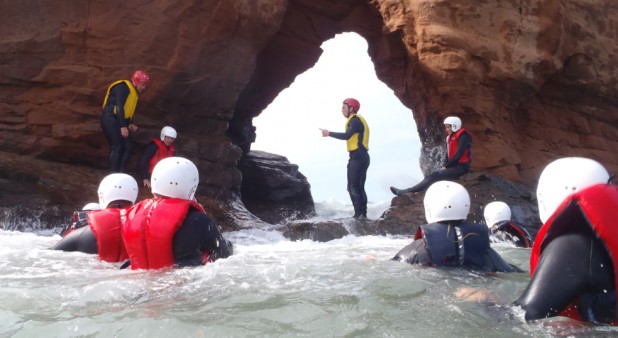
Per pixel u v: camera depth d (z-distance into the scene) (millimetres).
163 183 4801
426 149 16094
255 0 13859
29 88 11914
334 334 2805
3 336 2805
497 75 14523
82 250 5785
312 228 10266
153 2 12859
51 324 2969
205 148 13562
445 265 4844
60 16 12086
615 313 2475
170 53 13109
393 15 15156
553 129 16188
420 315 3123
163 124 13297
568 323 2549
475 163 14664
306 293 3754
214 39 13570
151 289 3844
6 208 9695
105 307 3355
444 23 14305
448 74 14352
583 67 15922
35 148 11820
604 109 16797
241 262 4930
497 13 14586
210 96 13805
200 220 4801
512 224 7422
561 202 2635
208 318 3092
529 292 2574
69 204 10508
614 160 16781
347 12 17234
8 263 5094
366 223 10836
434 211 5082
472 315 3068
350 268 4848
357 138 11477
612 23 16500
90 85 12281
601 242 2457
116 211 5492
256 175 19359
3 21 11695
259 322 3021
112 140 11117
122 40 12602
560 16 15047
